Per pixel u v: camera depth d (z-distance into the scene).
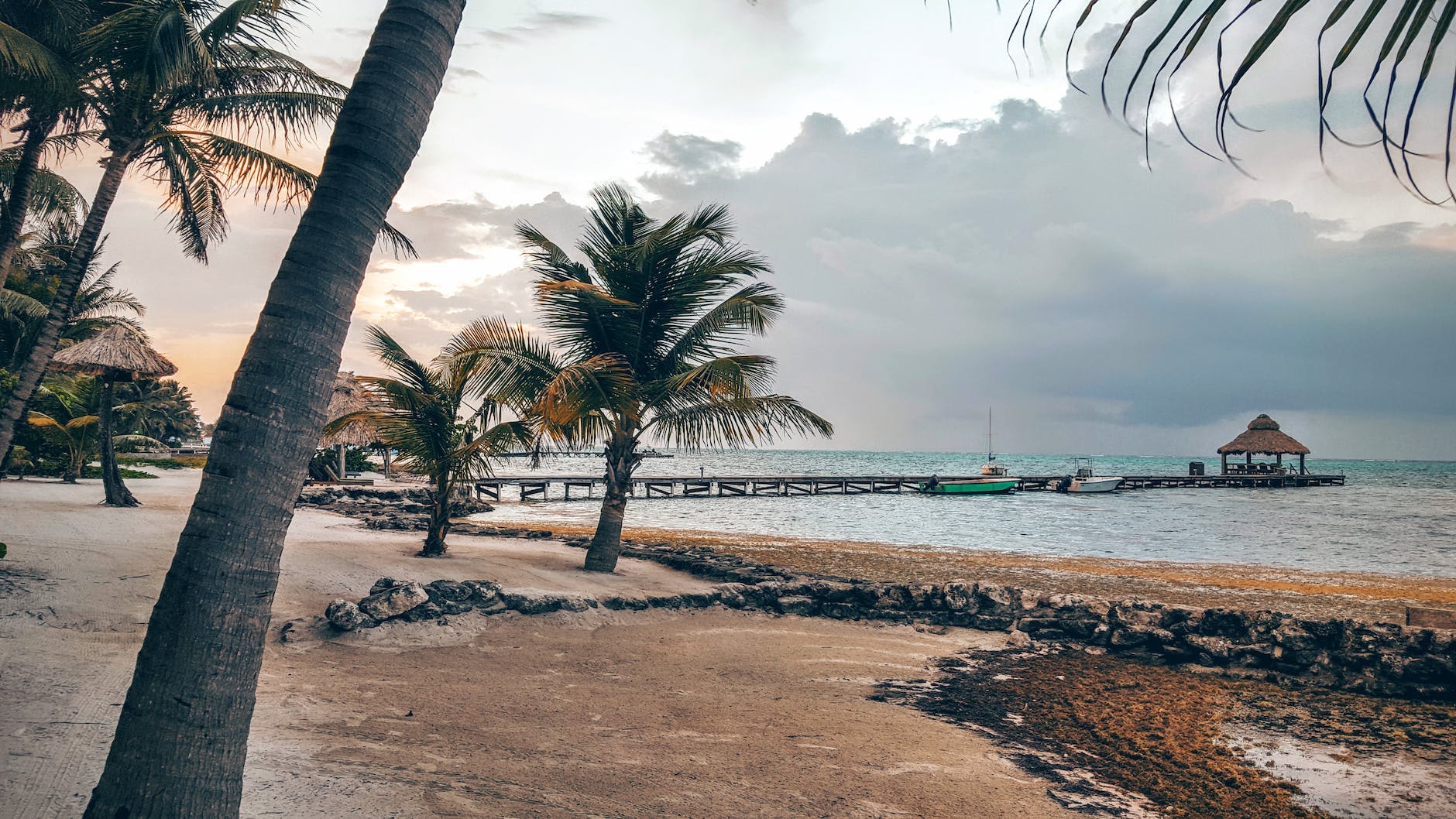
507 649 9.39
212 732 2.92
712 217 13.52
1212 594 14.43
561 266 14.29
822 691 8.62
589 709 7.35
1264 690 9.48
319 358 3.12
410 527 19.20
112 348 15.62
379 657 8.53
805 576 14.04
